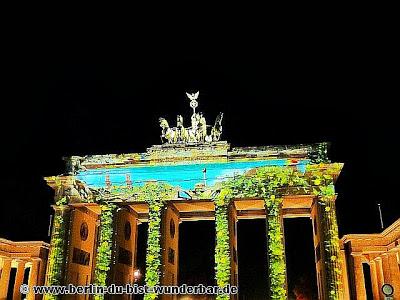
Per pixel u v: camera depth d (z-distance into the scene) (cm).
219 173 6178
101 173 6406
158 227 6091
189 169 6250
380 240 6544
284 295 5600
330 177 5994
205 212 7062
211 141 6325
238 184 6088
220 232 5941
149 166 6344
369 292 8106
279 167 6084
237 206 6675
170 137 6481
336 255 5662
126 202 6281
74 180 6419
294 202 6488
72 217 6334
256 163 6162
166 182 6241
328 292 5544
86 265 6731
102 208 6275
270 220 5900
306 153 6119
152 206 6188
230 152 6225
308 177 6019
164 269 6003
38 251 7056
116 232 6238
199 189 6147
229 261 5844
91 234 6981
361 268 6506
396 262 6259
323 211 5875
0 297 6825
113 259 6088
